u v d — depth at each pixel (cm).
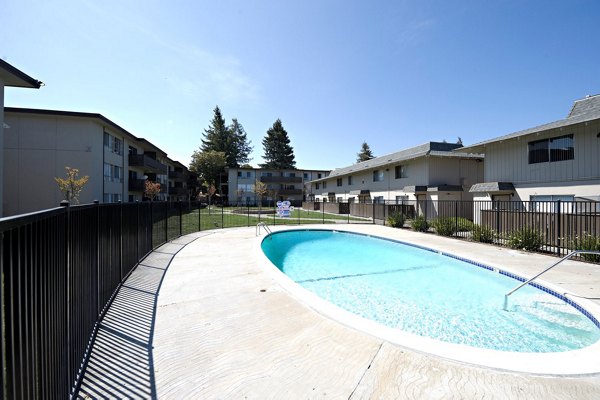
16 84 1103
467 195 1883
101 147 1920
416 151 2123
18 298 133
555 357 285
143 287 492
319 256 1012
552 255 809
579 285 523
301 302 423
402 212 1761
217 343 303
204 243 976
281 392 226
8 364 124
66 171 1725
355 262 920
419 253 976
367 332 328
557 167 1124
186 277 555
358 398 220
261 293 462
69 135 1742
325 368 260
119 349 288
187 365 262
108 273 403
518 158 1280
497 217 1099
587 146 1029
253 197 4903
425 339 314
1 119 1020
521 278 587
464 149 1509
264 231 1317
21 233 137
